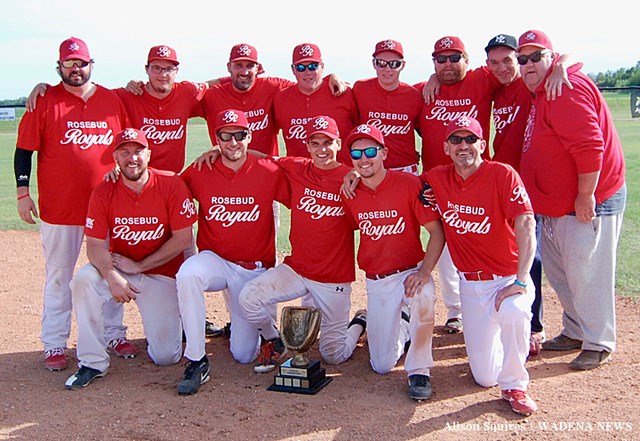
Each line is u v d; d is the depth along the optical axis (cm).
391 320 542
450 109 646
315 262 569
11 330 684
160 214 566
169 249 568
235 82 657
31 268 934
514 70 621
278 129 713
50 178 586
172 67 632
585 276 543
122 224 562
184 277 529
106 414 486
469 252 507
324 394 514
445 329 657
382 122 662
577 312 554
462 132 487
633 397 488
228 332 663
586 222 537
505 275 504
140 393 523
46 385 543
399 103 660
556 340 595
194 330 529
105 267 542
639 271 800
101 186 561
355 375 555
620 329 633
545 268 592
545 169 548
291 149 680
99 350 548
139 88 638
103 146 598
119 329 616
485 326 505
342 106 667
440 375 546
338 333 580
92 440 447
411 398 499
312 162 581
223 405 498
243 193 571
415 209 529
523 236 483
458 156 491
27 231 1148
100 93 604
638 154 1747
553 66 536
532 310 591
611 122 550
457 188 504
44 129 584
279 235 1048
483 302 504
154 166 652
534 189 561
